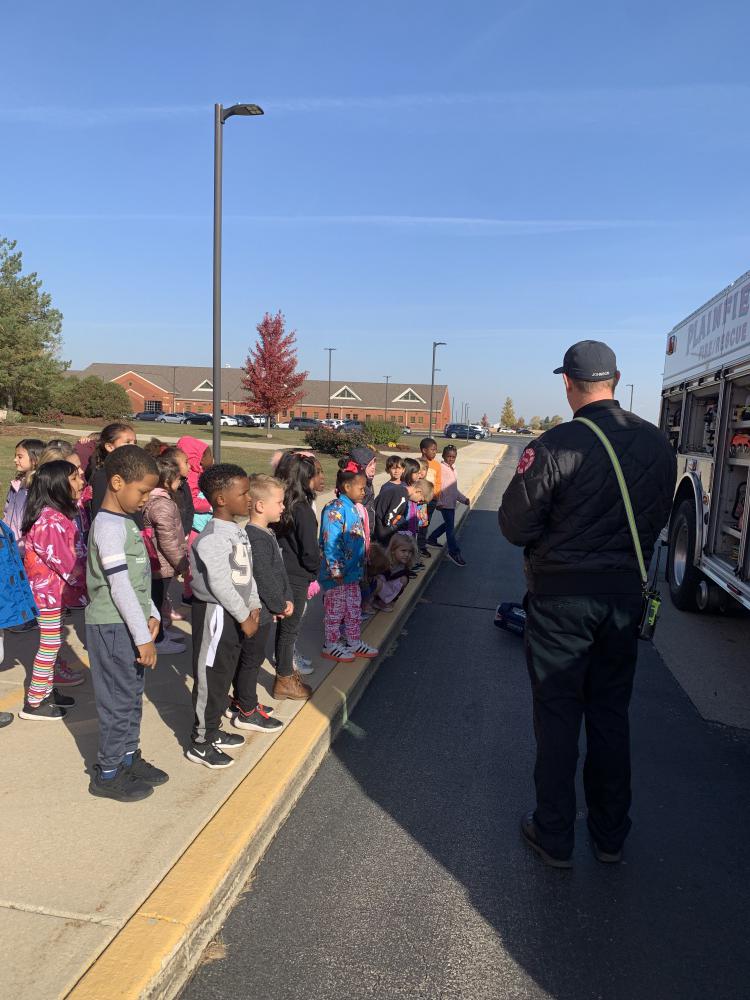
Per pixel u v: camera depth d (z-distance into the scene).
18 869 2.71
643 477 3.01
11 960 2.27
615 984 2.51
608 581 3.02
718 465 6.70
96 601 3.21
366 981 2.46
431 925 2.75
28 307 37.19
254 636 3.90
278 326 43.12
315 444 30.23
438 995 2.42
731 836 3.48
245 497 3.55
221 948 2.60
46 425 39.88
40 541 3.91
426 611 7.50
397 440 37.06
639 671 5.77
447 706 4.97
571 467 2.96
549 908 2.89
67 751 3.67
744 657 6.21
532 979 2.51
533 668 3.17
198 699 3.55
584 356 3.16
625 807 3.20
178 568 5.04
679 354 8.77
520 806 3.67
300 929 2.71
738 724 4.80
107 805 3.18
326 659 5.41
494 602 7.98
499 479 24.56
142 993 2.20
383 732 4.52
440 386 104.81
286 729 4.07
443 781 3.91
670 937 2.76
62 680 4.55
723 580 6.05
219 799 3.27
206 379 99.94
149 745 3.80
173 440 33.34
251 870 3.05
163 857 2.82
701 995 2.48
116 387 57.25
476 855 3.23
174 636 5.63
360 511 5.50
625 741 3.17
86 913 2.49
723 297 6.86
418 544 9.43
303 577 4.45
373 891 2.95
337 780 3.88
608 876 3.13
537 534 3.07
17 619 3.78
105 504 3.25
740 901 3.00
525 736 4.52
